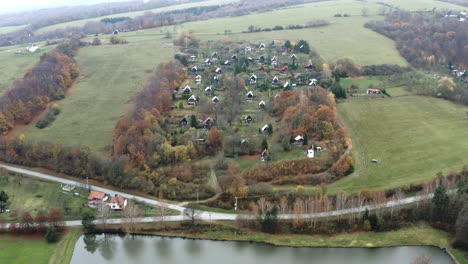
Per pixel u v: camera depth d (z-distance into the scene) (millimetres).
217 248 176625
